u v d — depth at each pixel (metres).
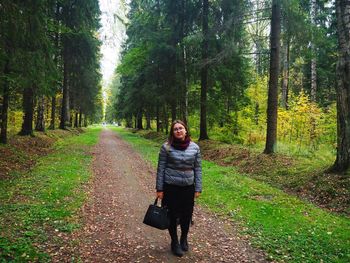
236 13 15.50
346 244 5.78
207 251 5.46
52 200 7.83
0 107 18.06
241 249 5.58
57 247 5.25
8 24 10.59
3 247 4.84
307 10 14.38
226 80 20.36
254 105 26.17
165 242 5.82
